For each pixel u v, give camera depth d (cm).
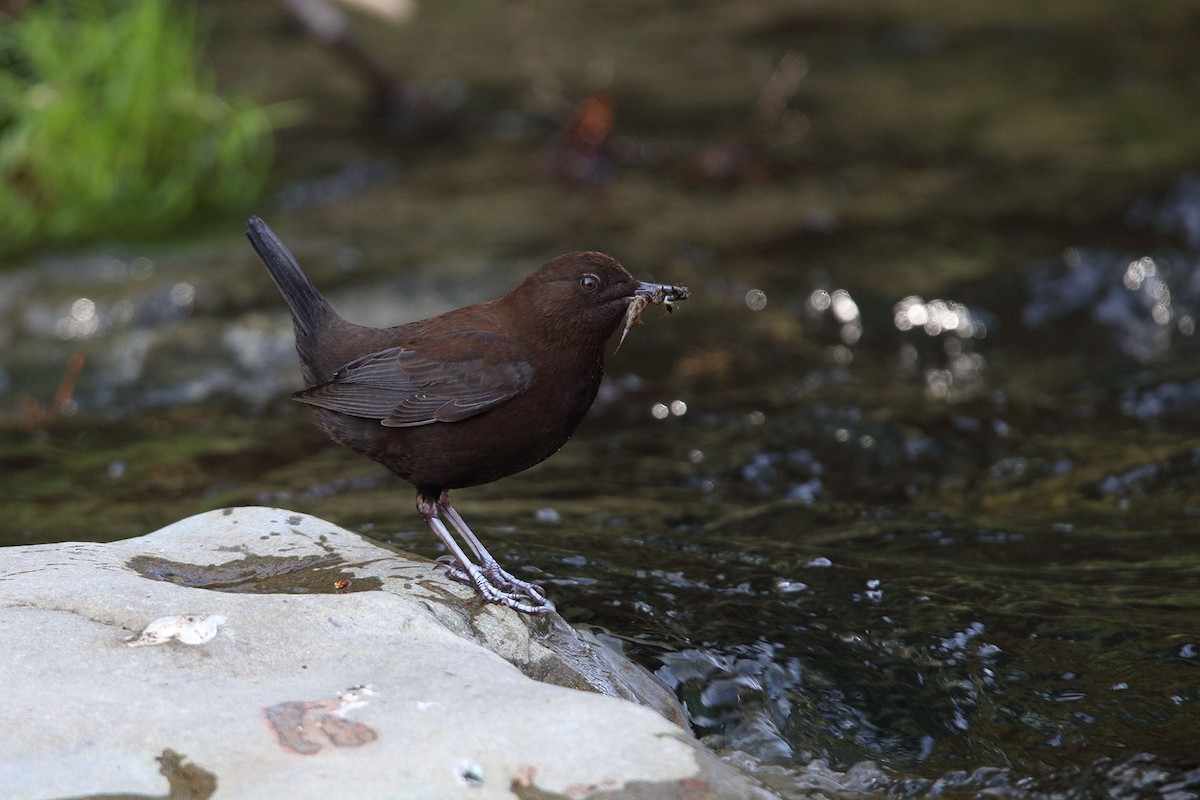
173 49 1789
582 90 2105
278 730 505
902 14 2494
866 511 961
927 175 1750
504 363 721
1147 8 2447
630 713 518
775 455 1080
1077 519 938
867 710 679
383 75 2028
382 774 481
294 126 1998
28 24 1759
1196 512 945
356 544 709
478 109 2072
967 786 623
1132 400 1184
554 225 1634
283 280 786
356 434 742
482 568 711
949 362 1295
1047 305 1398
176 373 1295
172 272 1509
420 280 1458
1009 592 802
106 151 1702
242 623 584
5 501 1001
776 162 1823
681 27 2464
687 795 482
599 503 978
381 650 569
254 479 1048
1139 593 801
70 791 470
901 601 786
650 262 1520
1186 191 1577
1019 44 2284
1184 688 691
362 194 1766
